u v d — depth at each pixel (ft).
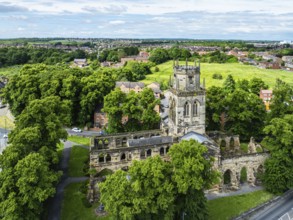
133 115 346.95
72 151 343.46
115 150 260.83
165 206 177.47
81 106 430.61
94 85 428.15
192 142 202.49
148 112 338.13
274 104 336.49
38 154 199.72
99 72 501.56
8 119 473.67
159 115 342.64
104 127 414.82
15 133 244.01
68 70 476.13
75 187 262.88
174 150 198.39
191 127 278.26
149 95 351.46
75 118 444.55
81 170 295.69
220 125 362.94
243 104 344.49
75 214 224.33
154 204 181.68
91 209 230.89
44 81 435.94
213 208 233.55
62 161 316.60
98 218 219.00
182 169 186.80
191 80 269.64
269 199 247.09
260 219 222.48
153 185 182.19
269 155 275.59
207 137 277.03
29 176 182.39
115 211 173.68
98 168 258.98
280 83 367.25
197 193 195.62
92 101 427.33
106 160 271.28
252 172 272.31
